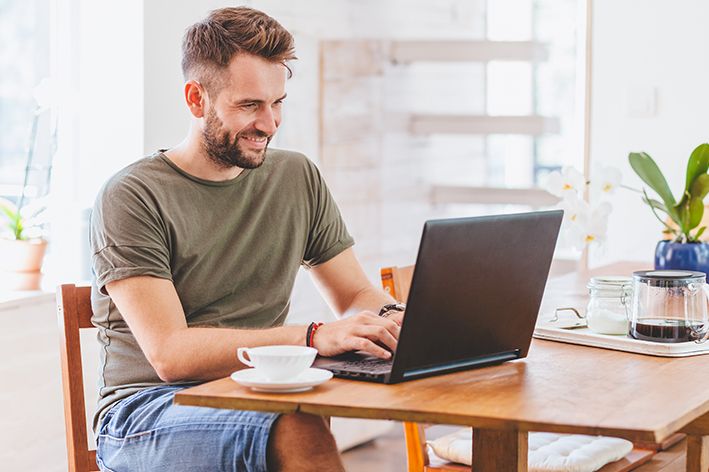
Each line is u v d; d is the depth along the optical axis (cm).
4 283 315
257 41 222
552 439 236
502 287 184
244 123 224
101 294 225
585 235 266
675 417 151
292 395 162
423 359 175
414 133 523
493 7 612
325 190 259
